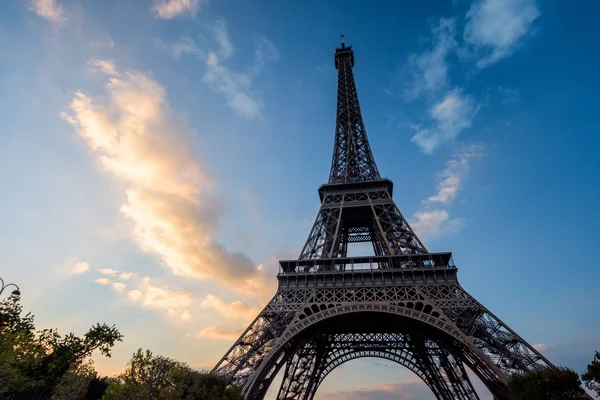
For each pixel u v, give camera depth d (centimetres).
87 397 7544
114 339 6425
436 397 10588
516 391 5056
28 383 5394
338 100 13538
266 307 7156
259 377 6134
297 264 7988
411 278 7144
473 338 6128
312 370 9944
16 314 5778
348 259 7750
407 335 9694
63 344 6028
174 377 4962
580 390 4766
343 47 15200
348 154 11362
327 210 9681
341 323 8425
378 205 9344
